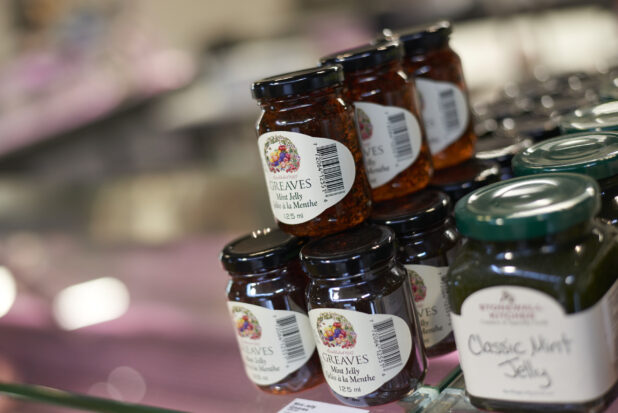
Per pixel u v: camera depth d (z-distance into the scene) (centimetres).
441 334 66
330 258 59
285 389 68
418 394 62
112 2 285
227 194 141
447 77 75
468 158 77
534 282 50
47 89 261
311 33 278
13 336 92
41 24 286
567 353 50
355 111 68
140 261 113
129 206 144
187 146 244
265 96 62
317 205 63
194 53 322
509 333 52
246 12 391
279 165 63
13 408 79
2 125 254
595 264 50
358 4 296
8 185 175
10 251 127
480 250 53
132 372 78
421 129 70
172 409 68
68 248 124
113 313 94
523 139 79
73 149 253
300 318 67
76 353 85
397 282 60
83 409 74
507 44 187
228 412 67
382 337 59
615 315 52
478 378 55
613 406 52
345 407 63
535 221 49
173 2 372
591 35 194
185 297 96
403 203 69
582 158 58
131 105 255
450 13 245
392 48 67
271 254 65
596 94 89
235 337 83
